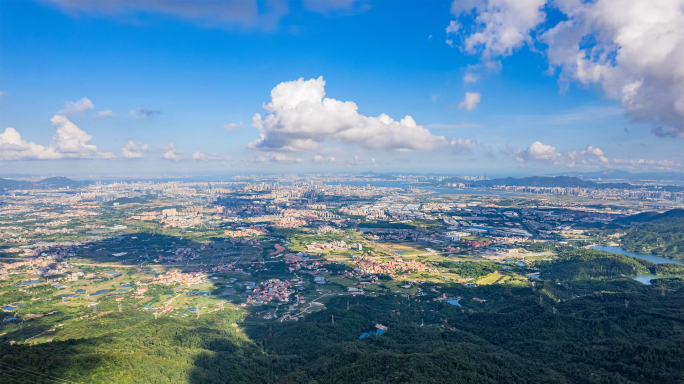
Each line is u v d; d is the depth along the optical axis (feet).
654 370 597.93
